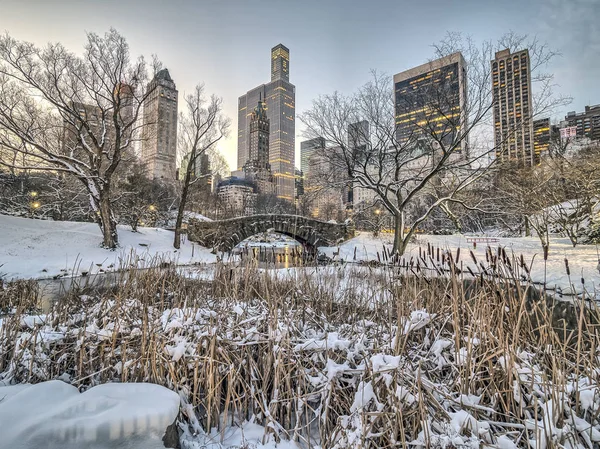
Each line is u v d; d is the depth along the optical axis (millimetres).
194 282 6383
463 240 22297
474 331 2738
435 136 17109
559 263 12305
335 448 2121
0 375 3070
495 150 18453
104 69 19547
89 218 31594
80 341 3139
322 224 25781
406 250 20500
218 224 24625
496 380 2543
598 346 2574
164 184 37469
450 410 2326
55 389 2441
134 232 24141
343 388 2520
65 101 19500
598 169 18328
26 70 17953
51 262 15859
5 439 1831
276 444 2508
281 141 158625
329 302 4695
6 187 27141
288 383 2719
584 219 19172
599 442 1952
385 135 18922
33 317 4172
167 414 2221
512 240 21172
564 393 2217
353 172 19578
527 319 3066
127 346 3291
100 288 6121
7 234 17953
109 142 24109
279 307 4234
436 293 4156
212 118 24453
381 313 3920
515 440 2170
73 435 1938
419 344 3016
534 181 20469
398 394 2105
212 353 2781
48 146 20219
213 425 2848
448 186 24047
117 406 2221
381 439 2158
